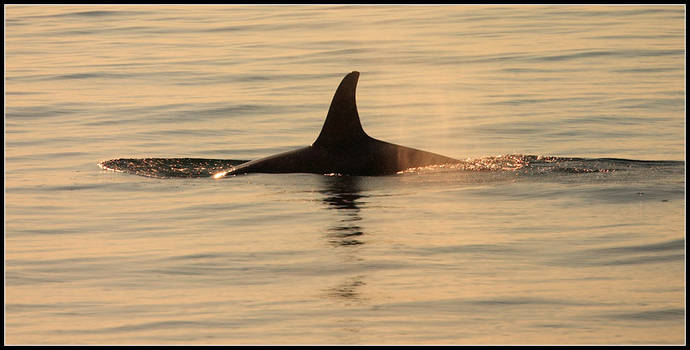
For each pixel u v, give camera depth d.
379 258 40.22
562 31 120.62
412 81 92.50
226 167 60.53
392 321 32.78
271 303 34.81
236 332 31.97
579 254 40.41
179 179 57.12
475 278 37.34
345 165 57.16
